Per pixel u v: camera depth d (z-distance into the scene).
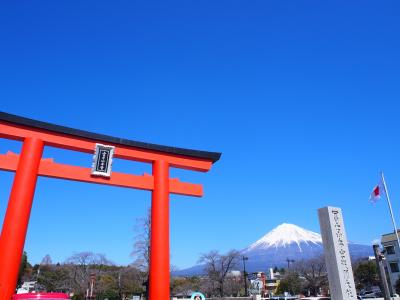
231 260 65.25
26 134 16.59
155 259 16.64
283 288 78.62
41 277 70.62
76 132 17.52
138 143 18.78
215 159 20.72
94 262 70.75
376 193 29.45
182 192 19.00
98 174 17.39
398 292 52.28
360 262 74.75
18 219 14.67
